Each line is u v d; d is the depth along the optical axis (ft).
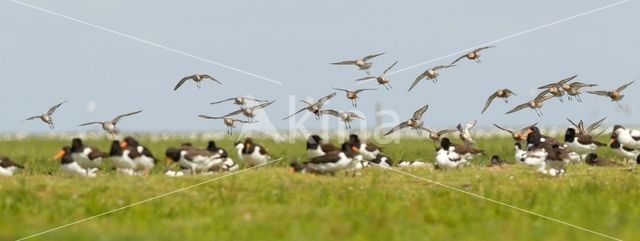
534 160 106.73
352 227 78.89
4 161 107.14
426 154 156.46
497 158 125.39
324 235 76.54
